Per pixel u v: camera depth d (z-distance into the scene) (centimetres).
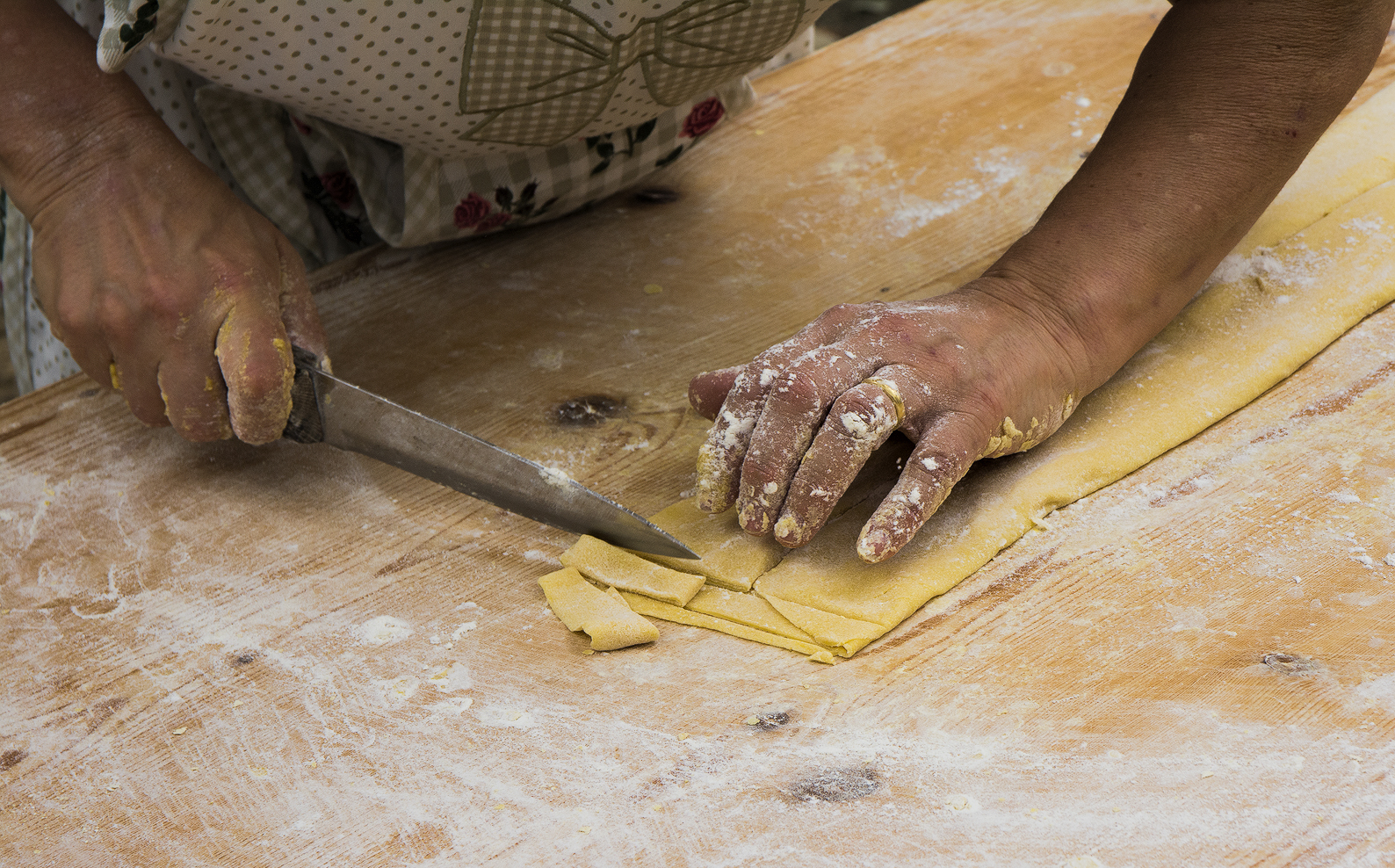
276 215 150
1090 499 101
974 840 70
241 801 79
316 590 99
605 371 127
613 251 150
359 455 117
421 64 108
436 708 86
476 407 122
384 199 143
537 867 72
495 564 101
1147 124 105
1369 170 138
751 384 94
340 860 73
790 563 97
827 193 159
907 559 95
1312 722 75
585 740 81
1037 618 89
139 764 83
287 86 110
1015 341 100
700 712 83
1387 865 65
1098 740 76
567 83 116
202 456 118
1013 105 175
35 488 115
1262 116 101
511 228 155
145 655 93
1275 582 89
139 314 105
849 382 92
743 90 155
